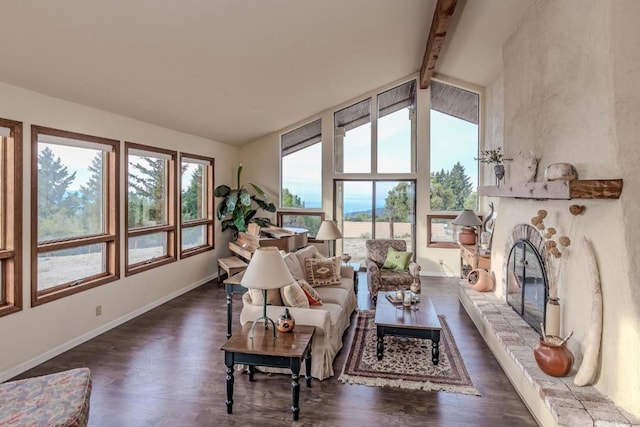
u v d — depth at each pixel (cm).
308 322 305
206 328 417
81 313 377
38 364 328
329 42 411
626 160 218
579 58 265
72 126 366
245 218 706
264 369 318
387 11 386
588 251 244
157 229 508
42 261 348
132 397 277
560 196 235
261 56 386
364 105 703
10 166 308
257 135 713
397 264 531
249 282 264
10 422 176
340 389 291
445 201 684
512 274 395
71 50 281
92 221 405
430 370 321
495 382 302
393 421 250
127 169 443
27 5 225
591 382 237
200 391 286
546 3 323
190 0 266
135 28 277
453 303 514
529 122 363
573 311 269
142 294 470
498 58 517
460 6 408
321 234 516
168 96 416
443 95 678
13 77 295
